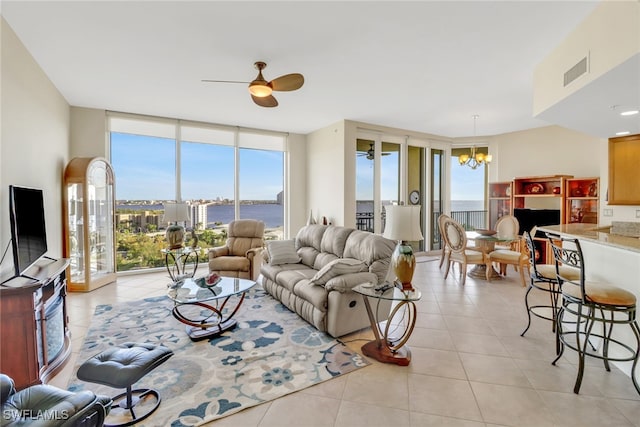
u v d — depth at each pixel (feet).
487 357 8.45
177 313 9.96
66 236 13.92
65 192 13.97
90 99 14.93
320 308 9.69
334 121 19.49
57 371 7.85
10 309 6.79
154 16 8.39
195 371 7.78
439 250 24.30
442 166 24.27
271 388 7.09
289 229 22.45
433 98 15.15
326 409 6.39
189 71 11.90
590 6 7.89
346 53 10.51
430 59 10.97
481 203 25.03
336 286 9.41
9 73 8.97
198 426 5.93
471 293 14.15
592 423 5.93
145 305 12.56
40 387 4.96
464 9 8.11
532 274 9.71
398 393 6.90
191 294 9.85
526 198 21.44
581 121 11.80
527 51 10.30
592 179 18.07
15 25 8.82
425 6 7.97
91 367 5.92
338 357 8.45
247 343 9.27
